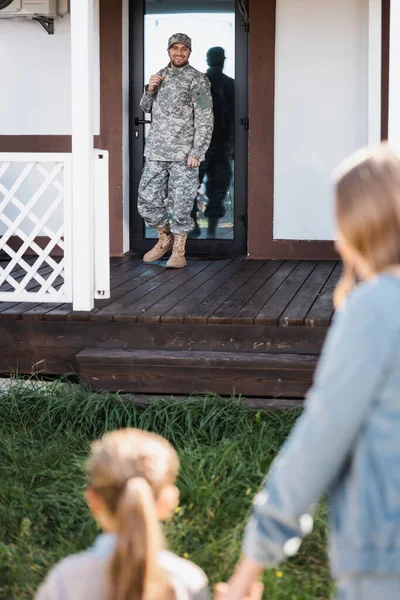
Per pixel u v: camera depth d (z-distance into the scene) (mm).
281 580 3812
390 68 6047
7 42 9484
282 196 9375
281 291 7316
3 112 9594
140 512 2062
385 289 2041
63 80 9445
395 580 2014
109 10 9281
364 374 1989
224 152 9531
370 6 8555
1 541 4262
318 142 9242
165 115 8781
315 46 9109
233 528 4324
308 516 2160
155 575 2086
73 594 2121
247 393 5941
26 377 6484
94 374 6078
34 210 9680
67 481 4887
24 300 6648
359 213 2117
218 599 2330
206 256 9617
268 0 9102
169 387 6020
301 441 2025
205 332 6207
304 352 6090
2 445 5391
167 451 2283
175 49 8719
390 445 2029
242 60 9375
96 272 6633
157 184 8891
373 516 2029
